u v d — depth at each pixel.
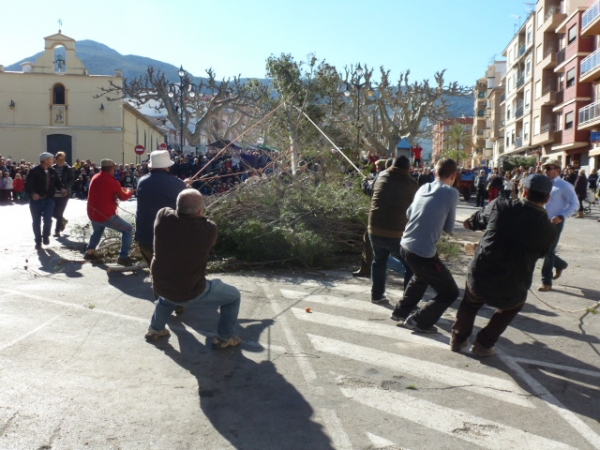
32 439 3.50
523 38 57.12
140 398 4.12
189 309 6.38
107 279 7.75
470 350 5.23
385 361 4.93
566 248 12.05
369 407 4.04
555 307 6.87
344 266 9.01
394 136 43.75
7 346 5.08
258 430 3.69
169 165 6.98
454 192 5.41
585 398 4.28
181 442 3.52
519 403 4.17
